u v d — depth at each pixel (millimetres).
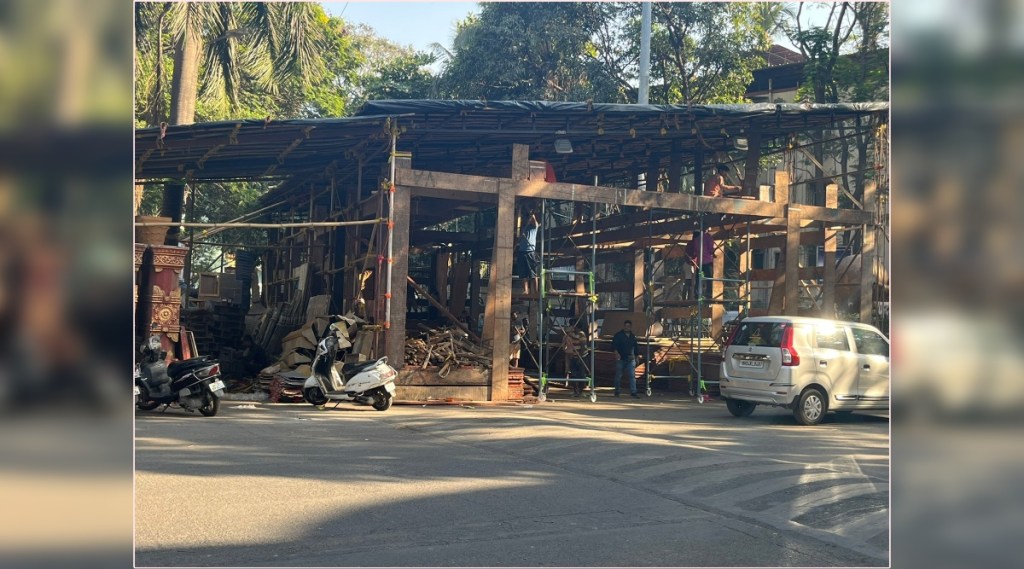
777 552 5566
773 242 20172
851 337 13578
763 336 13508
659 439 10773
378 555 5363
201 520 6160
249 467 8320
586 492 7500
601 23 32938
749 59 32125
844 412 15242
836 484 7816
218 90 23281
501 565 5172
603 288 22406
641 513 6703
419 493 7285
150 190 33969
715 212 17234
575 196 16062
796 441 10906
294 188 22406
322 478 7859
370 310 17969
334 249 20531
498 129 16750
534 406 15250
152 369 12789
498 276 15547
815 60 28969
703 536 5980
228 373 18203
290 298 23969
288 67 23094
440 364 15672
